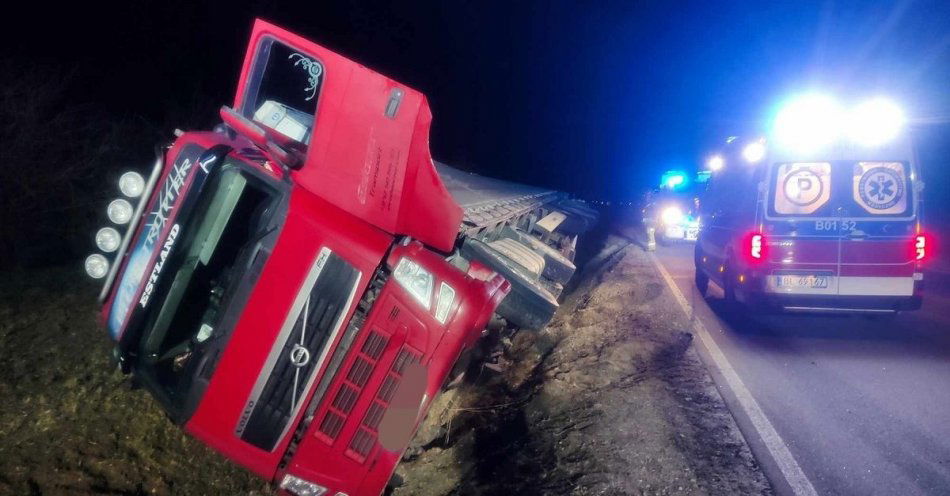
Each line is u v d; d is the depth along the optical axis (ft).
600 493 12.69
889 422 15.69
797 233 22.49
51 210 22.98
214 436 10.89
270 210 11.87
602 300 30.32
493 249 16.52
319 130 11.32
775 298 22.81
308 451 10.86
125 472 13.20
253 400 10.70
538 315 14.94
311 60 12.94
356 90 11.02
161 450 14.21
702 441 14.65
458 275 11.37
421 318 10.93
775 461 13.69
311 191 11.49
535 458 14.35
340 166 11.30
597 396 17.34
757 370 19.72
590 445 14.51
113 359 11.53
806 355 21.31
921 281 21.85
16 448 12.83
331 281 10.87
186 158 11.43
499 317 18.78
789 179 22.47
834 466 13.50
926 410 16.39
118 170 25.91
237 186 11.74
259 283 10.88
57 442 13.35
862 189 21.94
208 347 11.12
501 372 20.48
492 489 13.43
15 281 21.26
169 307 11.44
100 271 11.45
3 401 14.24
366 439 10.86
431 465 15.14
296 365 10.71
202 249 11.76
